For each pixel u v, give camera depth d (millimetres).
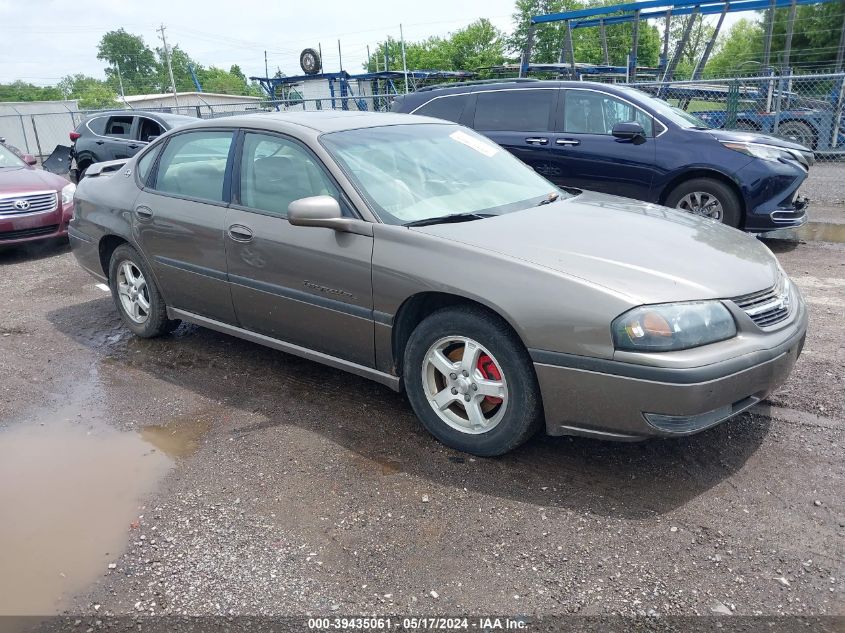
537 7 53594
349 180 3674
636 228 3520
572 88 7852
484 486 3119
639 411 2842
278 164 3986
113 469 3385
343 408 3947
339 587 2520
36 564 2705
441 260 3242
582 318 2871
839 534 2729
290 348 4094
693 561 2604
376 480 3193
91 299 6332
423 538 2773
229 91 95812
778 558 2604
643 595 2441
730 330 2926
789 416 3656
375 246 3453
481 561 2633
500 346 3107
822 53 34562
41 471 3391
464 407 3340
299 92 26625
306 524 2885
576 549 2688
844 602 2385
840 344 4590
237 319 4293
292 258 3775
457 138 4488
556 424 3061
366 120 4316
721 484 3086
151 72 123062
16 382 4492
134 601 2488
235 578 2582
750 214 7020
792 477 3115
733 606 2381
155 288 4836
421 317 3553
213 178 4320
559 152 7816
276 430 3709
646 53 45906
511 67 23125
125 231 4828
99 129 13266
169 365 4684
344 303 3615
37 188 8320
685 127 7297
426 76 25500
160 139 4832
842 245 7648
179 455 3494
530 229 3426
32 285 6938
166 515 2986
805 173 7117
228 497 3102
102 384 4422
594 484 3115
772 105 15617
